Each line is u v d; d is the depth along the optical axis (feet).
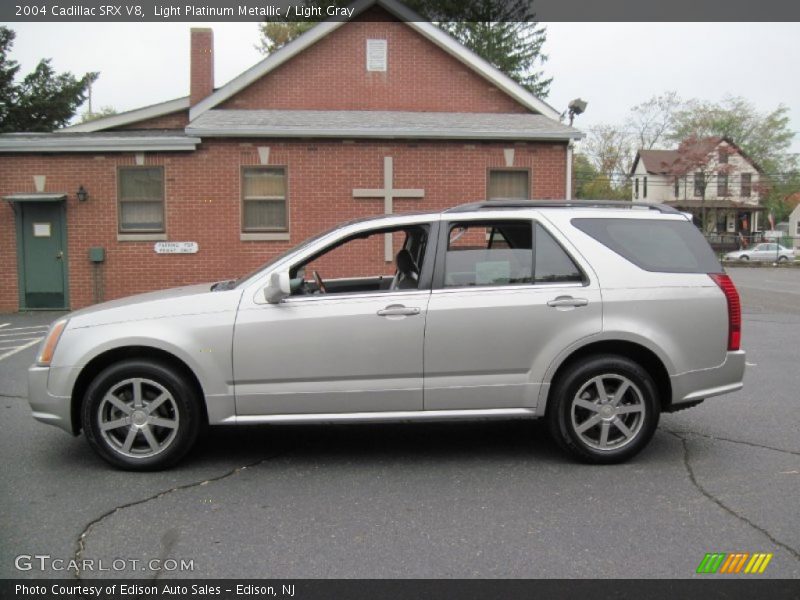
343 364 15.65
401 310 15.65
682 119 194.39
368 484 15.15
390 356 15.69
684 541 12.26
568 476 15.58
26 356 30.27
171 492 14.65
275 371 15.58
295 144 44.42
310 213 44.83
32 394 15.66
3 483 15.14
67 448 17.58
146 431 15.70
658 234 16.76
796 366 28.02
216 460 16.76
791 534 12.53
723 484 15.02
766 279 92.73
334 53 50.93
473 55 51.16
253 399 15.65
